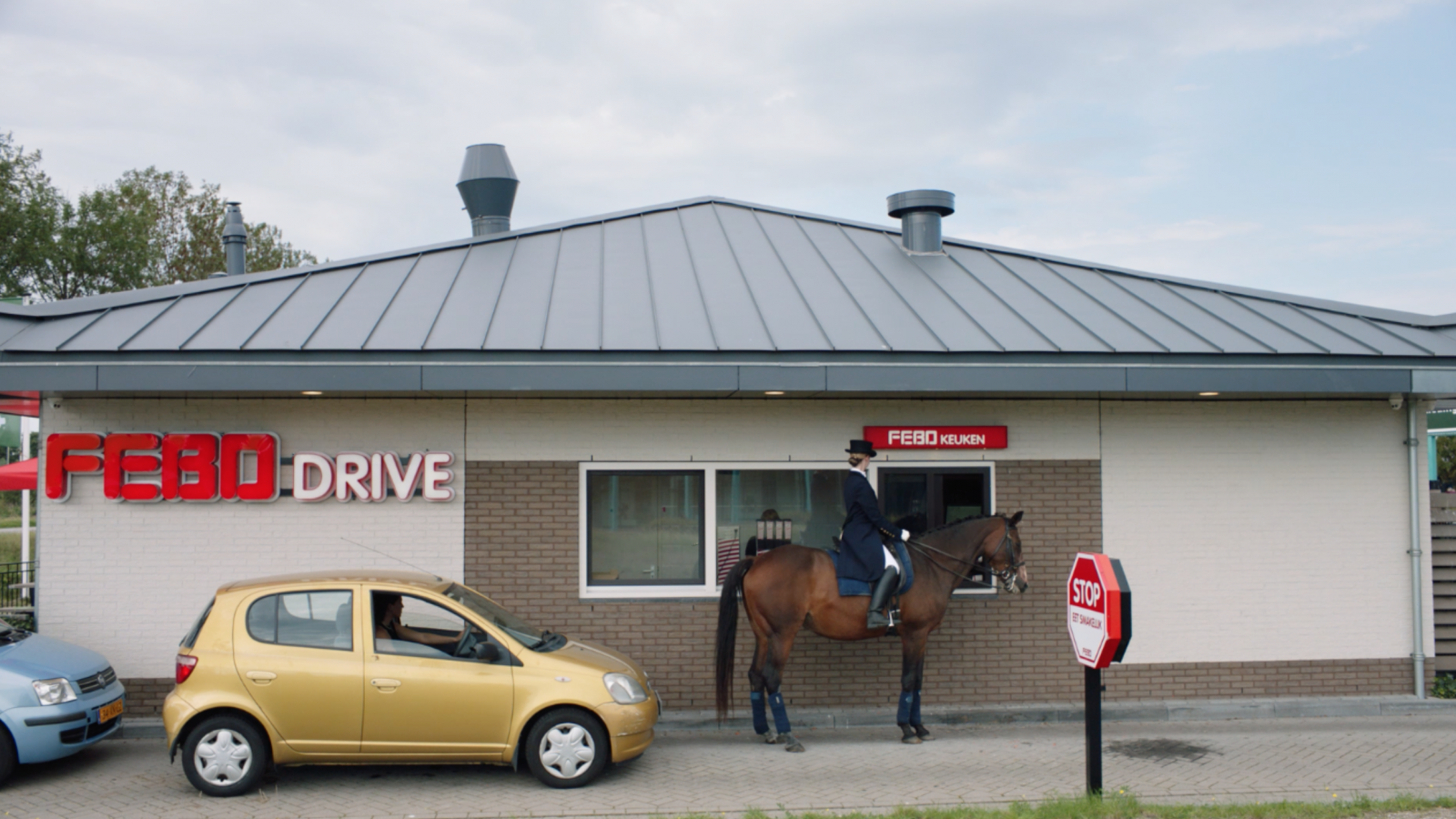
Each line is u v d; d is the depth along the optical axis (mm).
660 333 10445
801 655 10891
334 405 10625
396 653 7879
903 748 9617
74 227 43438
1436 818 7027
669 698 10773
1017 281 13000
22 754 8023
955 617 11094
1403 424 11586
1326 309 12562
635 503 10992
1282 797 7961
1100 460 11344
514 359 9742
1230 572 11344
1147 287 13109
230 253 20453
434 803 7633
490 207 16359
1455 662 11492
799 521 11125
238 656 7711
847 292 12188
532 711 7906
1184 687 11227
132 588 10289
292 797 7758
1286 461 11461
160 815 7340
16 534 35750
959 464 11266
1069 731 10383
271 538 10469
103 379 9125
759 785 8234
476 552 10680
